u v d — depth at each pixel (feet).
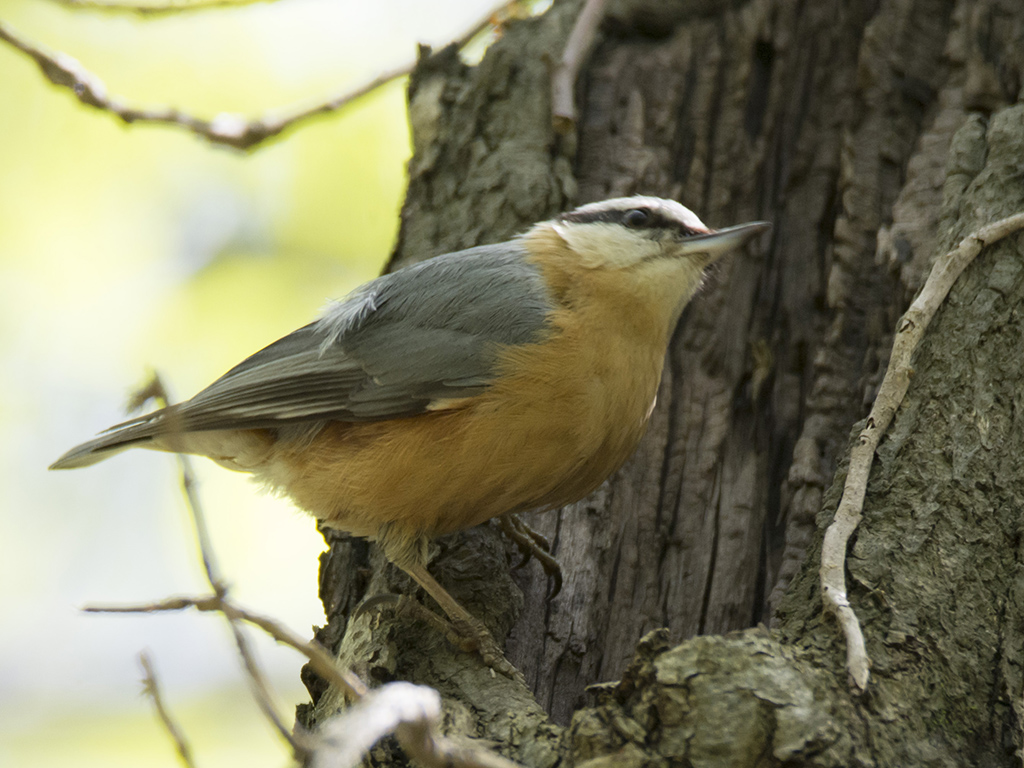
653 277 20.21
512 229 24.59
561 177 25.21
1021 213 19.20
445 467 19.19
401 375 19.63
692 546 21.47
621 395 19.72
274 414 20.68
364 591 21.56
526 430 19.02
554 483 19.60
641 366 20.21
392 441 19.48
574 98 26.43
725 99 26.13
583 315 19.70
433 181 26.27
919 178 23.07
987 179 20.53
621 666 19.95
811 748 13.23
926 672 14.79
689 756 13.33
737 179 25.32
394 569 21.08
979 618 15.66
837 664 14.53
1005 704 14.80
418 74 28.22
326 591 22.15
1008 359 18.16
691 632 20.52
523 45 27.63
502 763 11.96
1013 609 15.81
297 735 10.80
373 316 20.85
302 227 30.45
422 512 19.57
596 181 25.49
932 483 17.08
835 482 18.54
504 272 20.66
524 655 19.49
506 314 19.65
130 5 29.35
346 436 20.29
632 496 22.17
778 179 25.36
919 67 24.85
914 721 14.19
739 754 13.26
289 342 21.84
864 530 16.79
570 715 18.92
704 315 23.90
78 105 27.76
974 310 18.66
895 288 21.91
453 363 19.33
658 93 26.50
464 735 15.87
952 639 15.30
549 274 20.36
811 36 26.22
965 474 17.08
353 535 21.57
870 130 24.52
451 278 20.81
